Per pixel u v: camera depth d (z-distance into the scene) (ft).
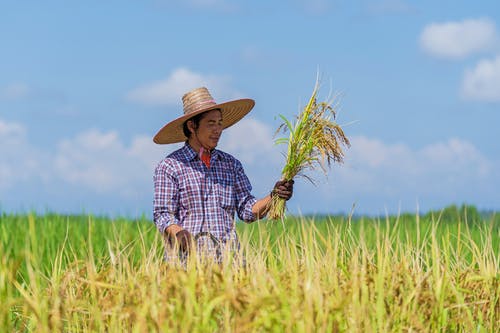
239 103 19.57
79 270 14.98
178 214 18.69
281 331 11.80
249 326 11.39
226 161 19.24
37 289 13.37
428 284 14.37
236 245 18.08
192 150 18.86
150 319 12.11
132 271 14.97
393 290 13.76
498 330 14.79
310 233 14.79
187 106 19.01
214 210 18.61
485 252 16.62
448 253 15.67
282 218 16.78
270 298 11.65
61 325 13.44
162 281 13.53
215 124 18.70
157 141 19.90
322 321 11.93
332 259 14.39
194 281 12.50
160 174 18.66
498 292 14.97
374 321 12.75
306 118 17.53
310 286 12.41
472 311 15.02
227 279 12.99
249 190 19.49
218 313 12.50
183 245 17.08
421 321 13.46
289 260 14.12
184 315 11.71
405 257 15.14
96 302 13.61
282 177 17.81
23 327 13.73
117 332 12.73
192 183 18.56
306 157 17.48
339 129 17.44
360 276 13.64
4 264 13.30
